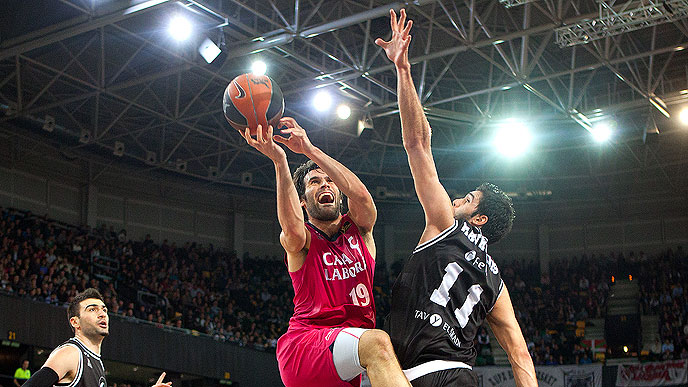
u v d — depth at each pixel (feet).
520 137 92.22
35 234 79.41
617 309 103.30
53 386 20.67
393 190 110.93
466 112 96.12
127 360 71.20
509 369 87.25
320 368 13.76
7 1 62.28
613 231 115.14
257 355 85.25
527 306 103.50
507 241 118.32
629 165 108.58
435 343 12.57
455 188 113.50
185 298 89.10
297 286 15.24
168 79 80.59
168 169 94.89
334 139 98.07
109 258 85.87
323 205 15.80
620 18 63.72
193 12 65.36
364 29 72.59
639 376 85.66
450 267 13.05
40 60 75.51
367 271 15.61
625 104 82.94
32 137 89.40
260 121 15.39
